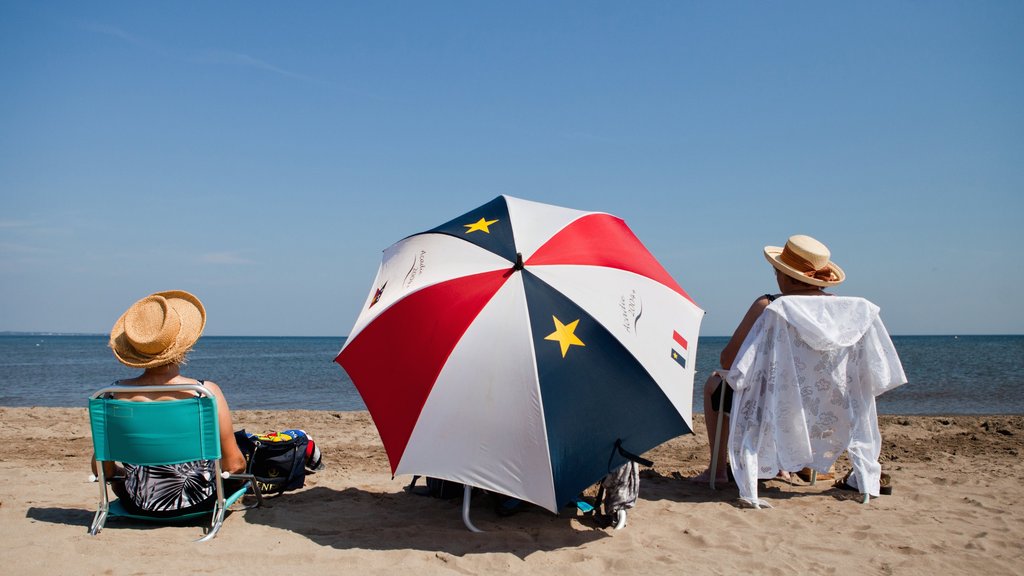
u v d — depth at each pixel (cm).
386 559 371
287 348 8769
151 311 401
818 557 382
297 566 361
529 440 359
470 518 453
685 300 449
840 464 631
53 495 502
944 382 2084
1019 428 845
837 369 502
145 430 391
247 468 496
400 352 384
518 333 374
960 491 524
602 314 390
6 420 946
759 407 495
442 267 411
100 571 345
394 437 370
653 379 382
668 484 556
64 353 6506
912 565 370
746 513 465
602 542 407
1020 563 372
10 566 347
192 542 393
